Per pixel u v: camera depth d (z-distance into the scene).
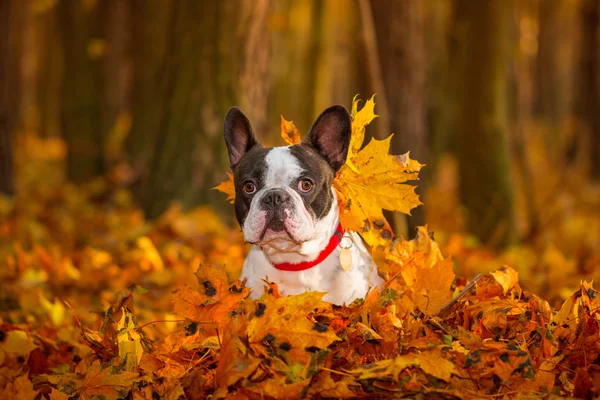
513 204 10.64
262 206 4.30
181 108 9.97
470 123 10.88
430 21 21.62
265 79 10.27
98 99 15.39
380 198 4.65
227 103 9.93
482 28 10.87
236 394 3.67
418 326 4.07
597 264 7.73
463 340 3.87
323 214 4.52
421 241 4.70
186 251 8.02
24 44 13.57
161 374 4.07
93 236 9.42
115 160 14.55
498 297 4.48
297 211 4.30
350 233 4.85
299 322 3.64
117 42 16.61
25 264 7.26
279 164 4.45
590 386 3.72
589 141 21.91
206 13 9.90
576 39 25.86
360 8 7.58
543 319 4.14
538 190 15.01
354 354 3.98
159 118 10.19
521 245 10.61
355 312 4.14
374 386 3.62
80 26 15.48
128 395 4.07
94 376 4.04
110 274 7.29
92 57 15.15
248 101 10.02
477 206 10.73
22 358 4.91
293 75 23.67
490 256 8.42
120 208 11.09
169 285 7.00
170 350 4.16
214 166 9.92
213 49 9.90
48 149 24.39
